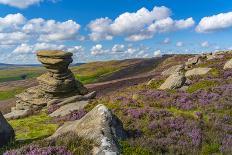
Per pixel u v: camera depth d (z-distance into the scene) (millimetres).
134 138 17031
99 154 13820
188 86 36219
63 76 53562
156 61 176250
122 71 167875
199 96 28484
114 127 16156
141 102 29781
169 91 33750
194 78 41000
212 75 42062
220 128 18812
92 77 190125
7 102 112062
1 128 19766
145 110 23344
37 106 51469
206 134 17719
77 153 13891
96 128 15414
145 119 21969
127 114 23562
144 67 164875
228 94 27875
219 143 16391
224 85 31625
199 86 34500
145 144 15617
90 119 16375
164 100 28750
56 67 53344
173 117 21172
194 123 19375
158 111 22891
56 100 50469
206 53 75062
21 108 52594
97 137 14781
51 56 53438
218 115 21844
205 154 15211
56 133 17984
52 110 41719
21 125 31266
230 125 19594
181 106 26203
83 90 55188
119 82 90250
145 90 35812
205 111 23391
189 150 15484
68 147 14445
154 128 18953
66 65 53938
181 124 19453
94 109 16922
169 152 15297
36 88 54406
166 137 17625
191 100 27734
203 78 39938
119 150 14586
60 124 28594
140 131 18391
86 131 15523
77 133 15742
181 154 15266
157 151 15336
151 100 30156
